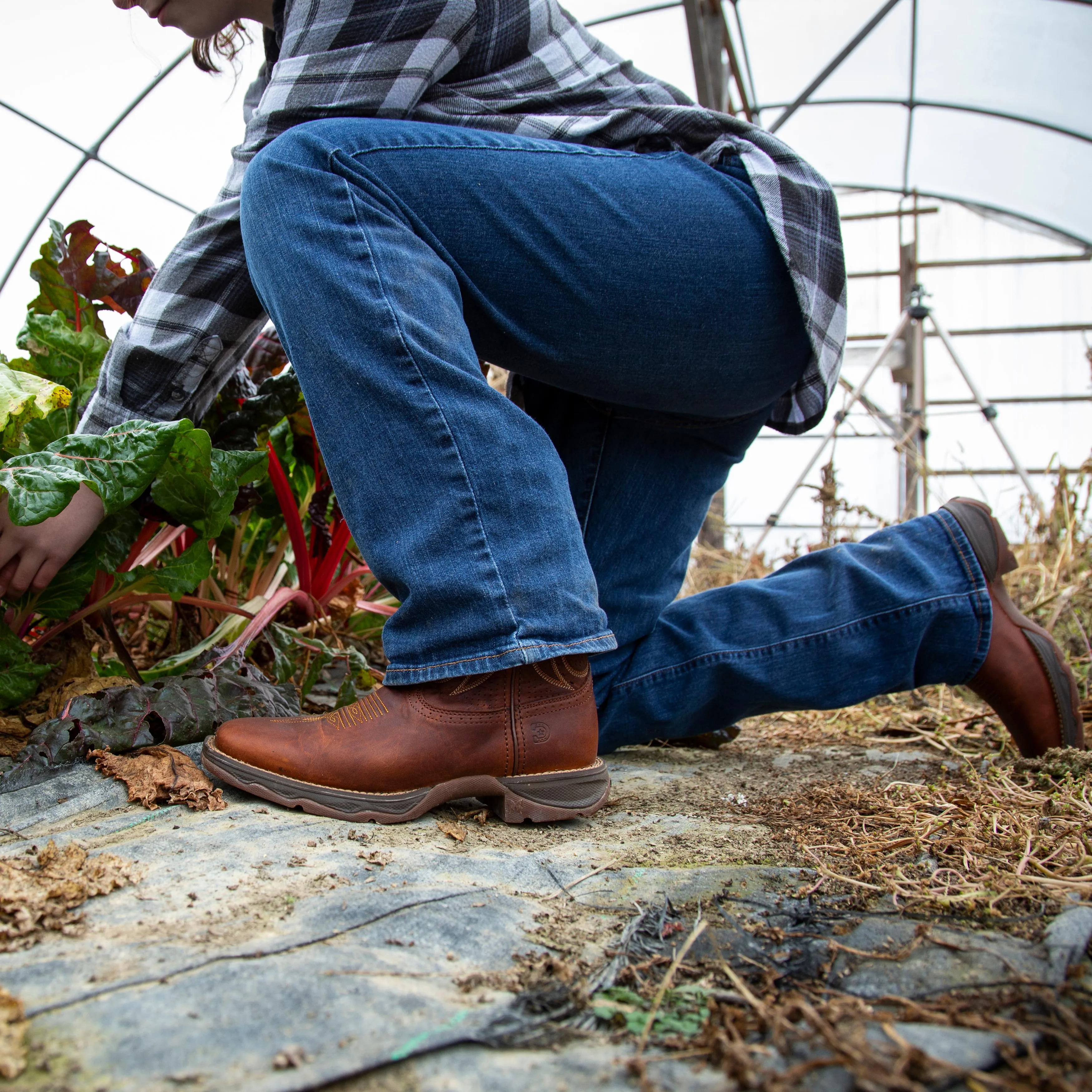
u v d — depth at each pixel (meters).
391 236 0.85
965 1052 0.44
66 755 0.92
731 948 0.59
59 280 1.38
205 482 1.04
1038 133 6.60
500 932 0.60
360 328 0.82
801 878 0.73
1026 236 8.81
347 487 0.83
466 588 0.80
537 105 1.00
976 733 1.53
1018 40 5.62
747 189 0.97
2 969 0.52
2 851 0.73
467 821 0.88
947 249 8.99
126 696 1.00
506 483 0.82
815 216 0.98
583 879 0.72
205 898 0.63
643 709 1.15
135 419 1.03
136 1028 0.46
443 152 0.87
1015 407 9.22
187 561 1.12
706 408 1.04
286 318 0.85
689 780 1.15
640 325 0.93
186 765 0.92
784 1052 0.45
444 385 0.82
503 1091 0.42
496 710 0.85
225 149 5.61
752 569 3.41
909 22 5.70
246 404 1.39
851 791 1.04
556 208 0.88
